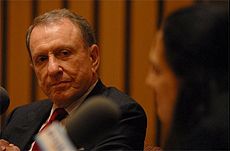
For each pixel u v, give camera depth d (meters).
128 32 8.95
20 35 9.39
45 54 4.12
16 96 9.47
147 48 8.86
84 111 2.55
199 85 2.20
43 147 2.27
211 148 2.20
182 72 2.21
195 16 2.18
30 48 4.24
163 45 2.23
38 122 4.66
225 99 2.20
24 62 9.41
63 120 4.25
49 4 9.24
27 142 4.55
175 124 2.27
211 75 2.19
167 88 2.26
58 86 4.15
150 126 8.68
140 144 4.08
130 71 8.95
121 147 3.68
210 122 2.21
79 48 4.16
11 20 9.41
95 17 9.06
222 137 2.19
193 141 2.22
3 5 9.44
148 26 8.85
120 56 8.98
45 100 4.95
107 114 2.52
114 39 9.00
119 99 4.19
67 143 2.28
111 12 9.00
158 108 2.33
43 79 4.20
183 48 2.18
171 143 2.27
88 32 4.26
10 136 4.74
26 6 9.34
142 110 4.20
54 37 4.11
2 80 9.48
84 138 2.52
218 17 2.16
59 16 4.22
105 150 3.61
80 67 4.17
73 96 4.20
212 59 2.17
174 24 2.21
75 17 4.26
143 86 8.88
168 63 2.23
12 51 9.44
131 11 8.91
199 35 2.16
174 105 2.26
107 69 9.05
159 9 8.77
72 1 9.13
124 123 3.94
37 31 4.18
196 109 2.23
